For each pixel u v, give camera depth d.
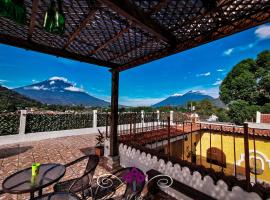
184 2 1.62
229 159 8.02
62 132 9.09
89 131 10.26
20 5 1.62
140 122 11.42
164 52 3.02
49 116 8.83
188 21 1.98
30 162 4.80
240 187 2.27
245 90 19.03
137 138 5.43
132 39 2.65
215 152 8.58
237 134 7.74
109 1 1.43
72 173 4.05
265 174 6.89
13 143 7.30
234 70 21.02
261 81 18.22
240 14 1.87
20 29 2.34
